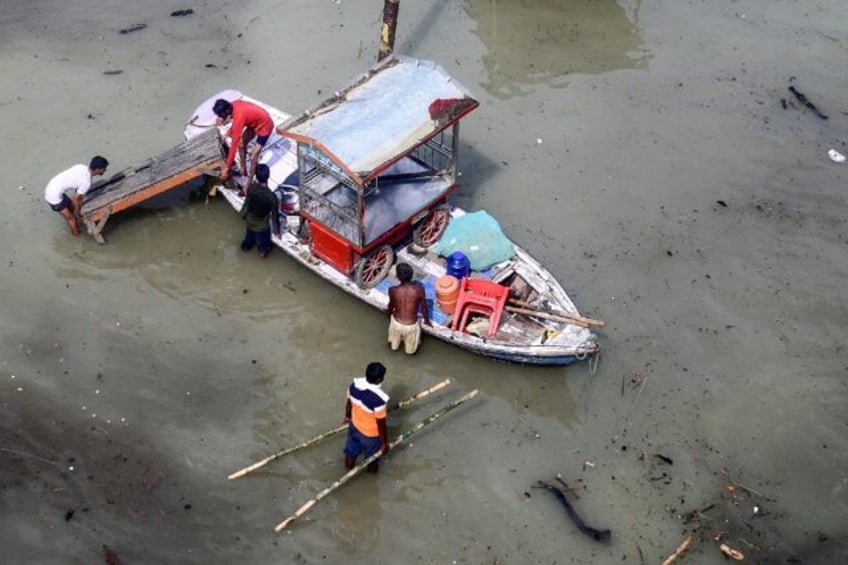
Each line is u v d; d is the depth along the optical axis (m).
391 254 11.95
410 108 11.46
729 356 11.77
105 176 13.82
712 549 9.80
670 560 9.62
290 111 15.15
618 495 10.25
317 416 10.98
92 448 10.51
